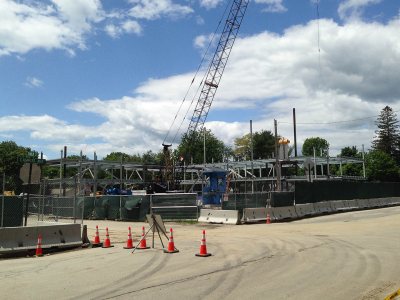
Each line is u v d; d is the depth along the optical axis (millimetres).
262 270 10062
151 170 63625
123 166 53906
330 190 36688
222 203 28828
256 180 54031
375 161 81750
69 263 11867
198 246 14914
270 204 29562
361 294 7633
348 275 9312
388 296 7277
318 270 9938
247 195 28750
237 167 63250
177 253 13219
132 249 14461
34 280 9445
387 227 20938
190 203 27938
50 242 14719
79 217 30812
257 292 7875
